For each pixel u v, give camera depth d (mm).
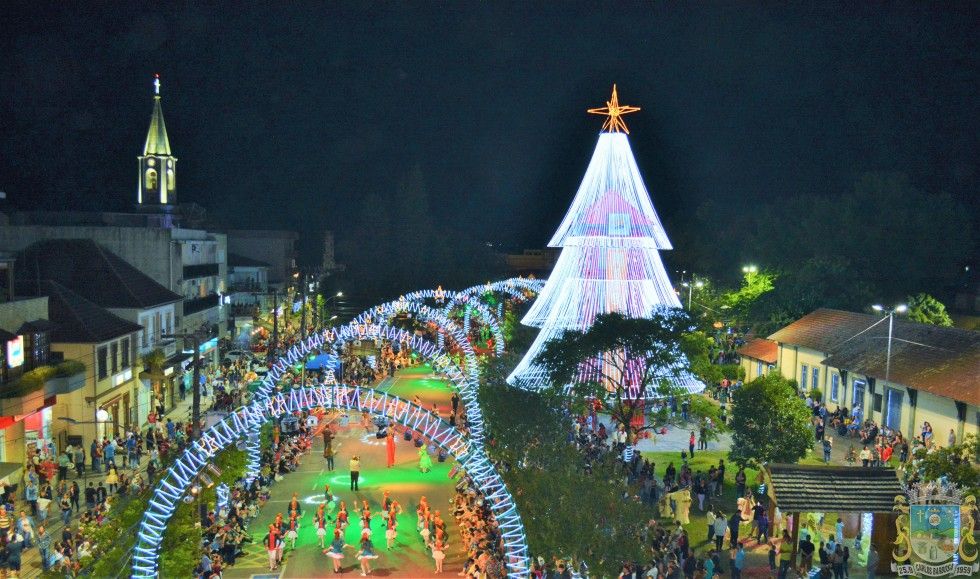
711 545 34500
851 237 89438
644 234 55531
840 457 47469
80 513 36312
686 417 54688
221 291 83812
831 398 58969
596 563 27766
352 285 112750
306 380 60250
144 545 24359
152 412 51625
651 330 47594
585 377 48312
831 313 65750
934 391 46219
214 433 25984
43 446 43125
